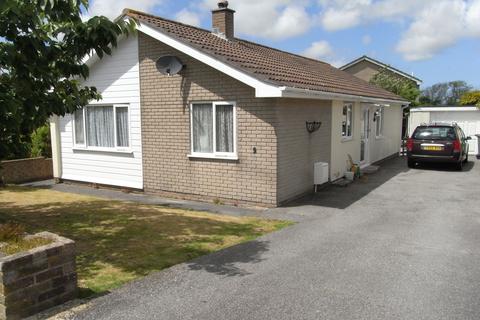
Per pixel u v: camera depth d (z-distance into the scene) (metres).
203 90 10.32
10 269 3.94
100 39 5.87
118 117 12.14
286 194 10.02
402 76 33.12
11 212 9.19
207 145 10.55
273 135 9.42
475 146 22.55
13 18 5.34
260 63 10.88
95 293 4.76
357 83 18.19
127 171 12.19
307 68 14.80
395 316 4.31
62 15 5.82
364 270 5.58
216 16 13.77
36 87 6.21
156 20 11.59
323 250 6.43
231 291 4.86
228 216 8.88
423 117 23.78
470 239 7.06
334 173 12.62
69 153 13.51
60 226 7.88
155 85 11.16
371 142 16.70
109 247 6.54
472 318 4.28
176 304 4.52
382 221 8.31
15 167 13.94
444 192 11.38
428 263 5.86
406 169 15.91
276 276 5.34
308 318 4.26
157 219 8.49
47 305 4.29
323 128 11.69
